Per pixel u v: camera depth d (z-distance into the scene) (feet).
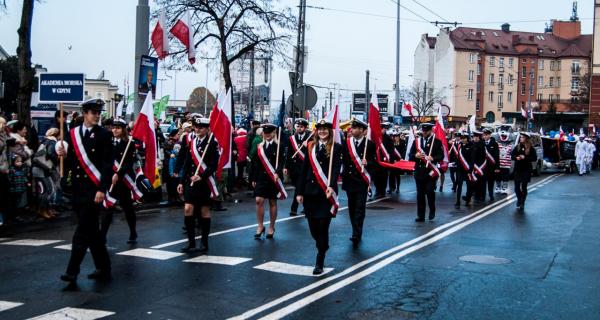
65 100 40.65
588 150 99.40
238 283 24.04
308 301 21.57
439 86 293.43
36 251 29.91
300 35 83.56
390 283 24.25
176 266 26.94
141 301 21.42
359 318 19.65
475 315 20.12
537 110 270.05
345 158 33.55
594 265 27.96
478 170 52.26
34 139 45.62
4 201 36.81
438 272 26.21
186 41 56.29
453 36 288.51
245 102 200.85
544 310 20.80
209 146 30.22
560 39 319.47
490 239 34.73
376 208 49.44
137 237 34.17
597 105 203.41
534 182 80.12
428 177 41.47
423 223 40.78
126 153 27.84
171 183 48.52
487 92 294.66
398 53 106.93
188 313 20.07
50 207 40.14
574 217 44.70
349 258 28.96
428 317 19.83
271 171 34.09
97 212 24.09
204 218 30.66
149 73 50.08
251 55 84.28
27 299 21.61
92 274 24.70
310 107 62.69
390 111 256.32
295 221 40.86
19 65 45.14
